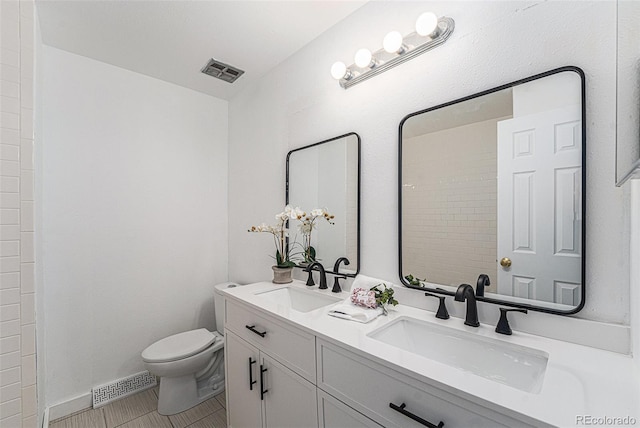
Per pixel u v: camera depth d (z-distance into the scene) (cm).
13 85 127
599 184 87
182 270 235
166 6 149
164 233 226
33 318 130
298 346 116
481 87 111
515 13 103
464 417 70
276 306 137
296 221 190
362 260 150
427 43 123
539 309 96
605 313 86
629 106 56
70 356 185
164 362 176
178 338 203
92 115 196
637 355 74
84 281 191
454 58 118
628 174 54
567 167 92
